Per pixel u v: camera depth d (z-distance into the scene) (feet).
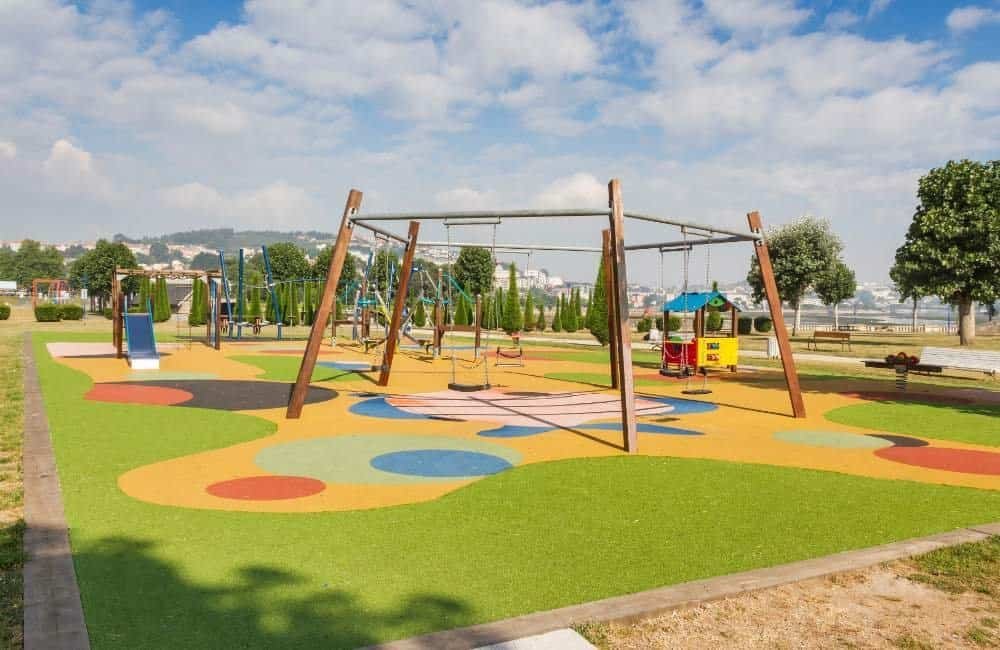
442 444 33.83
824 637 13.48
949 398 55.72
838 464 30.53
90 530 19.15
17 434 32.53
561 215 36.29
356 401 48.91
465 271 222.48
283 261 330.13
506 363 84.38
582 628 13.41
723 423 42.14
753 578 16.07
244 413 42.09
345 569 16.57
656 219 38.32
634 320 188.34
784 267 162.81
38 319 166.30
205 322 167.53
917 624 14.14
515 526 20.33
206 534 19.12
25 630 13.00
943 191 106.22
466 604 14.56
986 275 104.32
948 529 20.67
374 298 111.45
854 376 73.41
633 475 27.43
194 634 13.06
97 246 244.63
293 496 23.57
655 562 17.31
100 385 52.85
